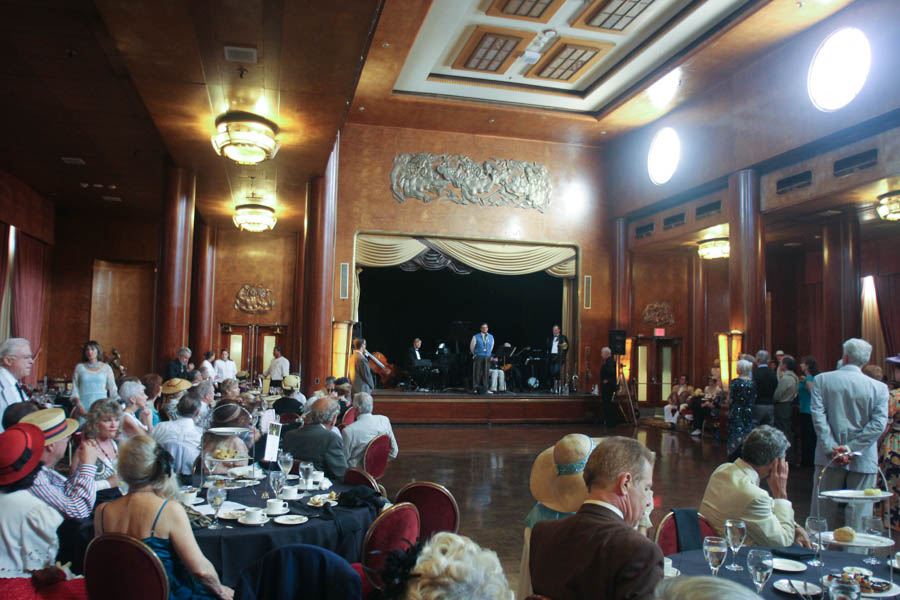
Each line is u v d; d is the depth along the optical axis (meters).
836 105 11.38
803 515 7.13
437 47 13.61
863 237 16.73
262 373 17.98
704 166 14.77
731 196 13.90
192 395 5.10
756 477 3.59
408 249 17.25
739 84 13.72
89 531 3.46
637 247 17.97
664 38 12.91
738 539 2.81
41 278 15.52
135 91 8.57
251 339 18.03
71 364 16.38
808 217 13.88
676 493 8.21
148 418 6.03
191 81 7.50
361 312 23.78
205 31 6.34
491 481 8.89
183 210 11.13
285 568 2.31
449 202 17.56
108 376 8.46
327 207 11.66
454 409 16.20
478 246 17.67
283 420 7.60
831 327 14.11
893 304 16.58
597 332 18.25
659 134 16.50
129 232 16.94
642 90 14.77
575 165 18.53
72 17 6.67
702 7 11.76
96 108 9.23
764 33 12.12
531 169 18.12
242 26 6.23
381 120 16.97
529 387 20.28
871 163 11.06
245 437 5.32
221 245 18.00
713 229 15.40
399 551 1.57
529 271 18.03
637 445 2.37
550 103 16.36
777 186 13.11
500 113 16.44
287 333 18.16
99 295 16.89
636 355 18.59
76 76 8.16
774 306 20.28
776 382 9.30
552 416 16.77
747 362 8.62
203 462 4.83
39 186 13.99
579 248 18.33
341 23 6.16
